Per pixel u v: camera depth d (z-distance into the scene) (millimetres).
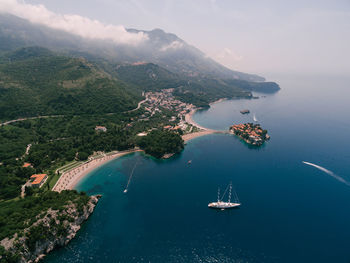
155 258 132375
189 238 147000
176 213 170625
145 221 162125
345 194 197000
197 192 197875
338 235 148750
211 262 130125
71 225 148750
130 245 141250
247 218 165125
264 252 135750
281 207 177875
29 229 132625
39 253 130500
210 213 170500
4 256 117750
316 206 179500
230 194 195125
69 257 132000
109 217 165875
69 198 166875
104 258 131750
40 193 183250
